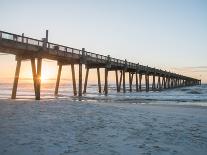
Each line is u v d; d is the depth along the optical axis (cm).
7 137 651
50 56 2316
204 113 1366
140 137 707
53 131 735
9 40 1745
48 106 1241
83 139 664
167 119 1033
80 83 2708
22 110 1068
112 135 718
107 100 2523
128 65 3806
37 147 579
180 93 4469
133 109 1328
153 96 3366
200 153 574
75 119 934
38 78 1991
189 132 788
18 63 2014
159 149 596
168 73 6475
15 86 2031
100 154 546
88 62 2966
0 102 1304
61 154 537
